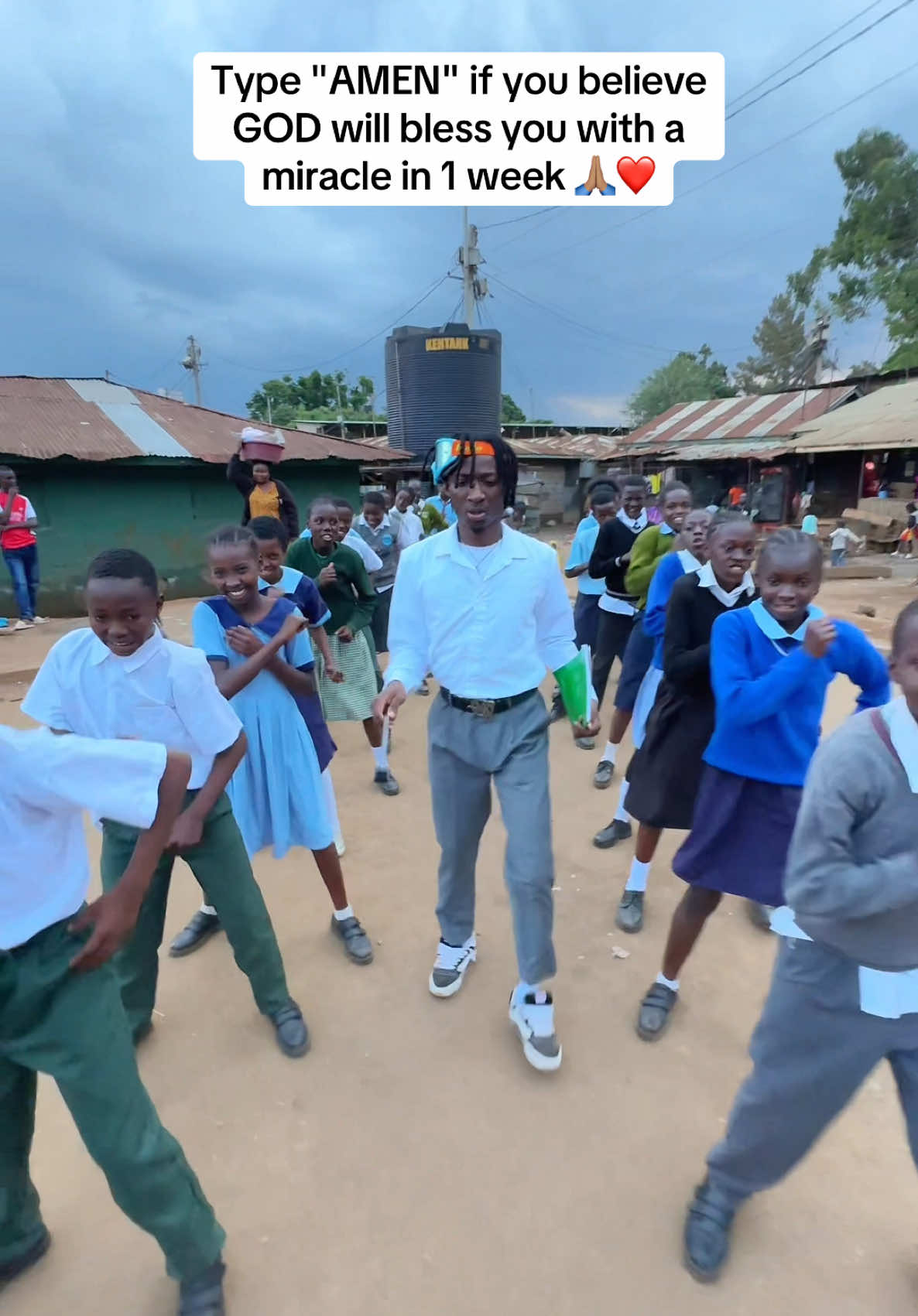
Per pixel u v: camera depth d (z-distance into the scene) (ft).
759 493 77.36
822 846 4.80
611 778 15.67
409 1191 6.86
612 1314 5.82
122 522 37.24
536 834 7.79
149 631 6.76
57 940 5.03
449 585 7.75
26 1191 6.09
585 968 9.88
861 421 71.41
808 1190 6.81
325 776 12.42
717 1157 6.08
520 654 7.87
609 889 11.78
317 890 11.89
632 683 14.66
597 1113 7.64
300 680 9.40
